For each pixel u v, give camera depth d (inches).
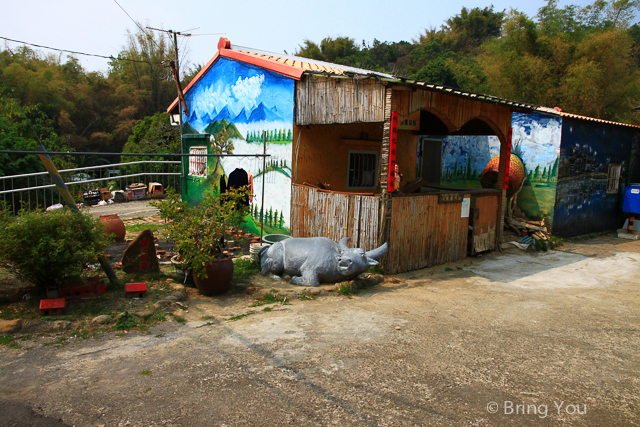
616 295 258.5
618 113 751.1
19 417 115.3
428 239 310.0
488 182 450.9
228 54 426.6
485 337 183.0
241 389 133.3
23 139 552.7
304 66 417.1
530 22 724.7
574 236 465.1
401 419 119.5
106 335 171.9
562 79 700.7
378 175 432.8
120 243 327.0
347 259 243.4
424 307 223.6
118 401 124.6
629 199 482.3
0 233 176.2
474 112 323.6
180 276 239.6
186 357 154.9
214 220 225.0
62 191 196.4
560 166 425.1
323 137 375.2
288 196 353.4
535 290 266.7
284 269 257.0
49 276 189.3
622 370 155.4
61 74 1353.3
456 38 1876.2
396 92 264.4
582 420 122.3
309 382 138.8
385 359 157.8
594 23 808.3
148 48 1397.6
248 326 188.4
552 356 165.8
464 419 120.5
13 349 156.9
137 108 1390.3
